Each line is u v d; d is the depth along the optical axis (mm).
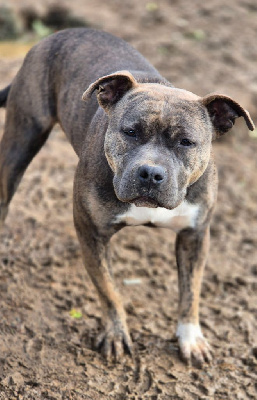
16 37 10281
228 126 4207
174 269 5793
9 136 5191
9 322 4801
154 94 3965
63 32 5266
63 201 6492
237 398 4371
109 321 4680
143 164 3695
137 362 4602
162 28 10727
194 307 4730
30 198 6457
